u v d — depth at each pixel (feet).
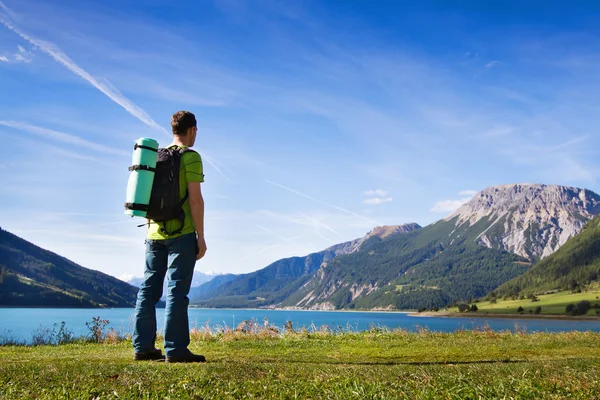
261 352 30.76
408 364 23.12
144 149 21.49
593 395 13.50
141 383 14.15
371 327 50.01
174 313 21.85
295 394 13.28
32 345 38.50
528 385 14.69
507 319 611.47
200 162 22.56
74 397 12.17
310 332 46.47
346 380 15.47
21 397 12.07
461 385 14.76
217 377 15.76
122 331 44.09
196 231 22.29
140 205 21.21
